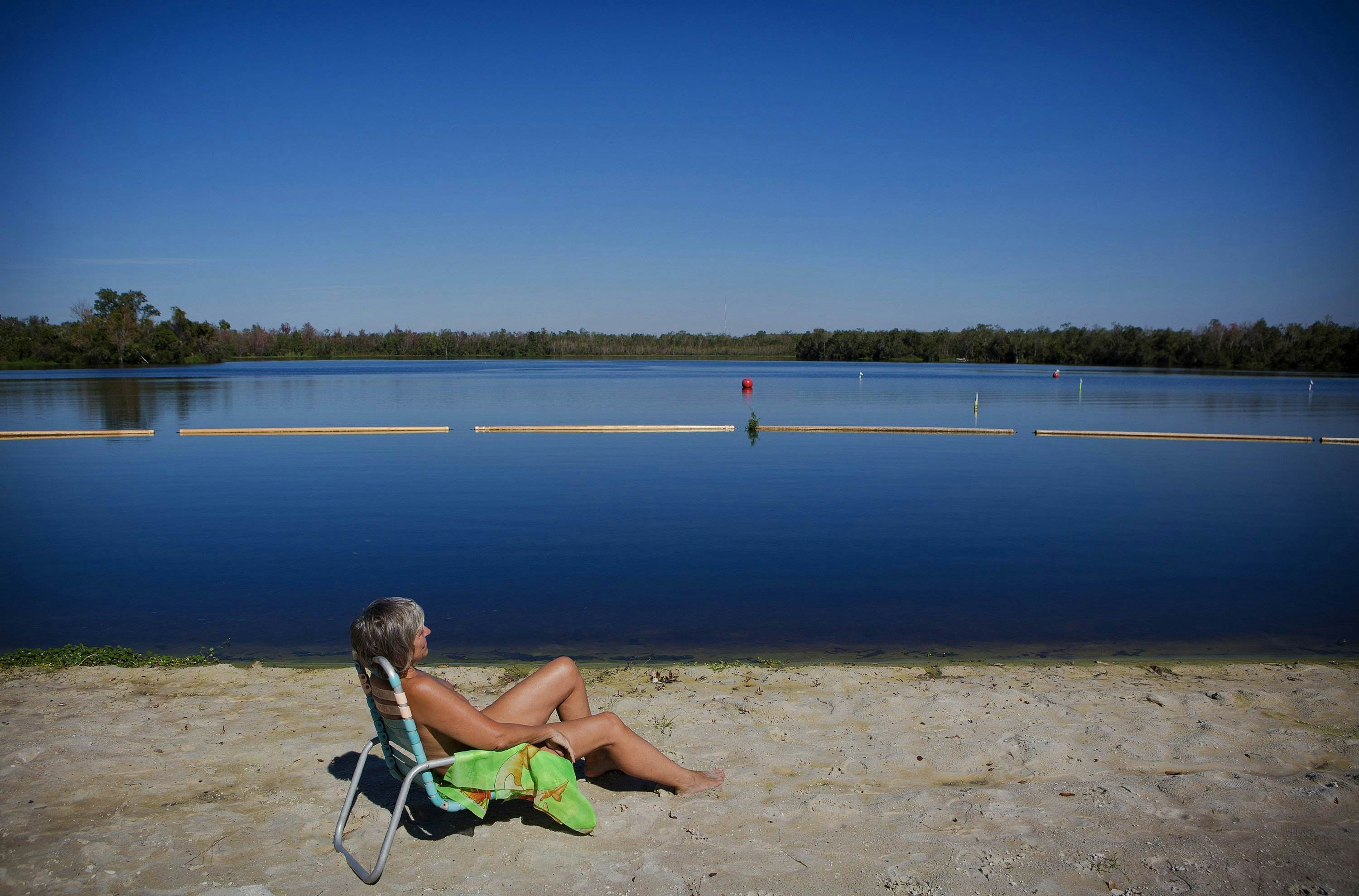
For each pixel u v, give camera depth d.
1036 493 15.28
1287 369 93.56
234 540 11.51
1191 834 3.62
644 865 3.44
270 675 6.22
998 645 7.41
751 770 4.45
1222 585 9.31
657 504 14.12
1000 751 4.66
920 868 3.37
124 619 8.12
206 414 33.16
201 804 4.02
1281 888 3.21
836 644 7.42
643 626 7.92
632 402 40.19
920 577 9.62
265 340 138.38
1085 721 5.15
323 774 4.37
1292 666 6.61
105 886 3.29
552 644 7.43
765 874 3.36
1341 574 9.80
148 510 13.63
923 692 5.77
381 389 51.38
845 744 4.82
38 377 68.62
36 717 5.23
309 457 20.14
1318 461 19.56
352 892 3.27
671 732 5.02
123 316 96.75
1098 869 3.34
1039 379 68.94
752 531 12.06
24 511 13.62
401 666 3.53
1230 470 18.14
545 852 3.56
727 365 114.75
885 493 15.29
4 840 3.64
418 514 13.27
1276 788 4.01
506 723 3.81
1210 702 5.52
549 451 21.31
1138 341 109.00
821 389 52.81
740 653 7.21
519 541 11.40
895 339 130.25
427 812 3.95
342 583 9.36
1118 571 9.88
